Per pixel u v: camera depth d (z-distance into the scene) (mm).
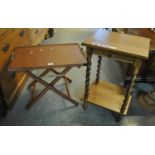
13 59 1528
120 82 2207
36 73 2367
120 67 2457
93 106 1842
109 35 1513
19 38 1906
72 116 1727
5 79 1633
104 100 1740
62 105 1851
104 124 1651
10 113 1740
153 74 2084
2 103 1640
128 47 1318
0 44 1497
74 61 1501
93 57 2738
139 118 1730
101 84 1957
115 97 1779
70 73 2359
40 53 1620
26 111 1768
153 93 1967
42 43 3105
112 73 2396
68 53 1620
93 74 2361
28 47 1722
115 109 1646
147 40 1453
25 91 2029
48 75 2318
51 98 1935
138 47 1325
